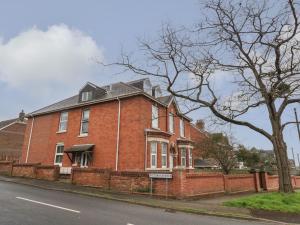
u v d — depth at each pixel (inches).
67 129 1021.8
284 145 626.2
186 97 640.4
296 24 579.5
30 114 1170.0
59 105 1136.8
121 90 973.8
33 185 668.1
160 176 564.7
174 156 1010.1
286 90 616.1
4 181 744.3
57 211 352.5
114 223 306.5
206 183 620.4
